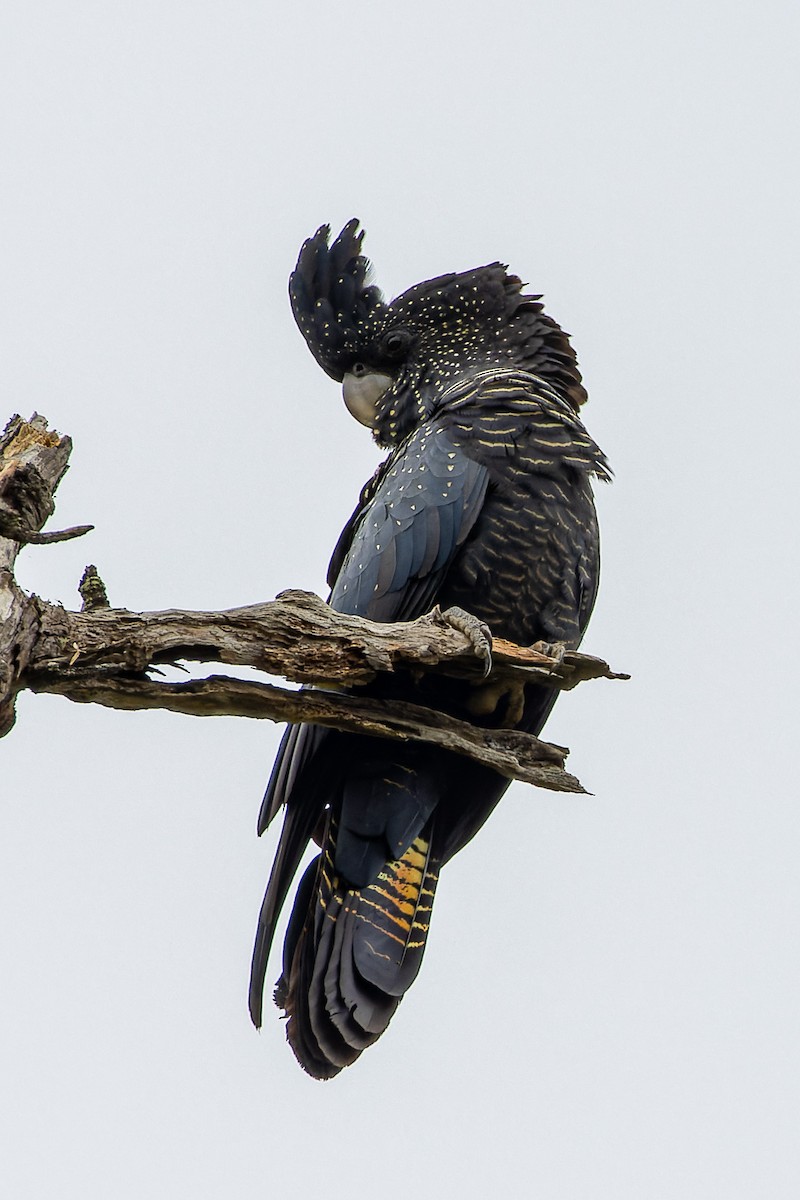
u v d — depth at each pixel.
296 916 11.45
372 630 9.30
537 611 11.58
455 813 12.12
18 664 7.92
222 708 9.20
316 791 11.32
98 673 8.48
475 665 9.91
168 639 8.52
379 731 9.84
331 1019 10.73
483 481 11.41
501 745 10.38
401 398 13.59
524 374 12.24
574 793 10.55
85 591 8.47
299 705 9.46
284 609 8.97
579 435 11.97
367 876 11.10
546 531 11.45
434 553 11.24
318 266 14.02
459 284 13.57
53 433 9.26
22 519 8.48
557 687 10.49
